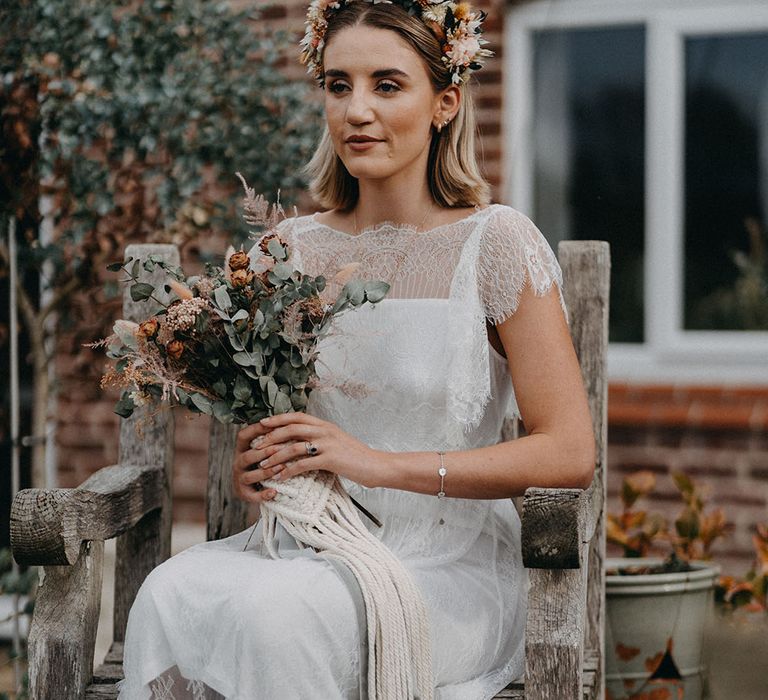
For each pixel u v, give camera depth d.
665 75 5.57
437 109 2.82
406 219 2.88
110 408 5.34
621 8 5.59
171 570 2.45
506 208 2.80
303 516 2.52
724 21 5.51
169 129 4.57
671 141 5.61
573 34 5.63
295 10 5.16
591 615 3.03
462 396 2.66
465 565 2.70
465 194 2.88
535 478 2.59
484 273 2.72
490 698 2.55
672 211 5.62
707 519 3.84
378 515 2.72
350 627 2.35
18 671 3.98
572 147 5.68
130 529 3.05
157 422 3.07
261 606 2.28
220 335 2.51
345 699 2.38
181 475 5.42
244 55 4.61
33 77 4.40
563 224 5.70
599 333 3.06
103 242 4.60
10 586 4.04
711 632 3.68
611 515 3.86
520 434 3.80
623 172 5.65
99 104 4.45
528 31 5.48
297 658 2.28
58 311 4.73
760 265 5.59
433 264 2.78
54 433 5.36
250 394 2.54
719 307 5.63
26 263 4.54
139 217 4.61
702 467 5.46
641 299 5.67
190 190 4.55
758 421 5.35
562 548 2.32
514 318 2.71
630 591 3.27
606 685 3.33
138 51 4.51
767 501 5.37
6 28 4.45
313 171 3.03
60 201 4.58
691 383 5.54
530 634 2.37
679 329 5.65
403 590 2.42
